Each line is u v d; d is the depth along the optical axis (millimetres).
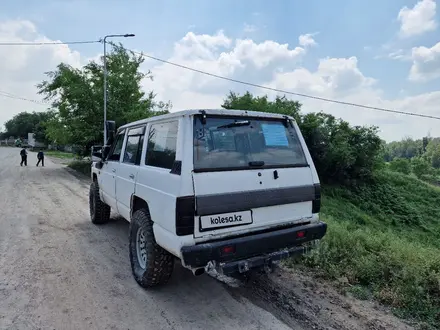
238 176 2988
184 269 4145
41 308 3166
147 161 3684
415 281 3332
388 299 3234
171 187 2867
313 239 3445
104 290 3561
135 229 3736
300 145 3639
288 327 2838
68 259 4520
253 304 3254
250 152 3207
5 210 7945
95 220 6379
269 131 3430
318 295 3412
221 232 2869
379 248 4516
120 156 4742
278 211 3248
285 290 3537
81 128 19875
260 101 27109
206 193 2801
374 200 27625
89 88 19844
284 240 3168
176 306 3217
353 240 4691
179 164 2830
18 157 36031
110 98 20000
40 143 69438
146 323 2910
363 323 2885
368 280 3658
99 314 3057
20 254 4711
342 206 23828
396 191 29719
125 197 4297
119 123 19938
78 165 22719
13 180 14703
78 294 3461
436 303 3133
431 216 26312
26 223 6586
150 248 3320
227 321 2941
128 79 20609
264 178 3150
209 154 2949
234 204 2914
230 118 3186
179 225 2709
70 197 10102
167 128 3314
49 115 22281
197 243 2766
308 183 3508
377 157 29922
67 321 2936
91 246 5094
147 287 3547
